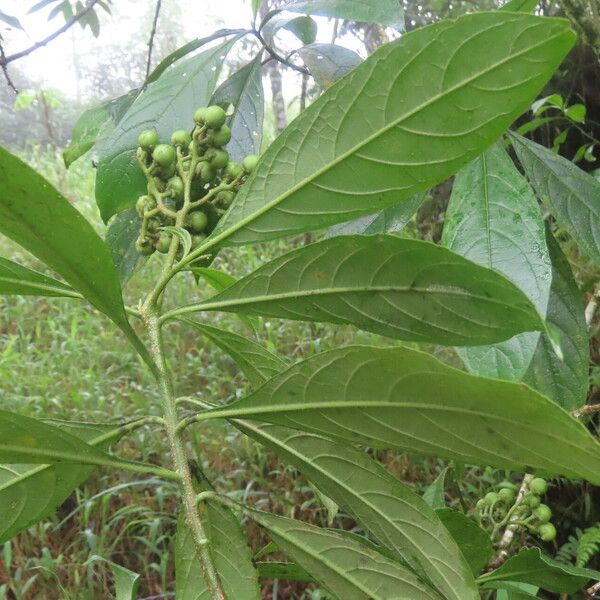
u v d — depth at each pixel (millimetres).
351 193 337
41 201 293
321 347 1685
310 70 548
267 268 334
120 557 1373
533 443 288
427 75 300
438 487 665
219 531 381
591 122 1383
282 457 374
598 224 466
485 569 654
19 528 365
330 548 365
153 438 1517
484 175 426
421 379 292
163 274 380
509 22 278
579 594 1008
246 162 440
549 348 490
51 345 1932
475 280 289
